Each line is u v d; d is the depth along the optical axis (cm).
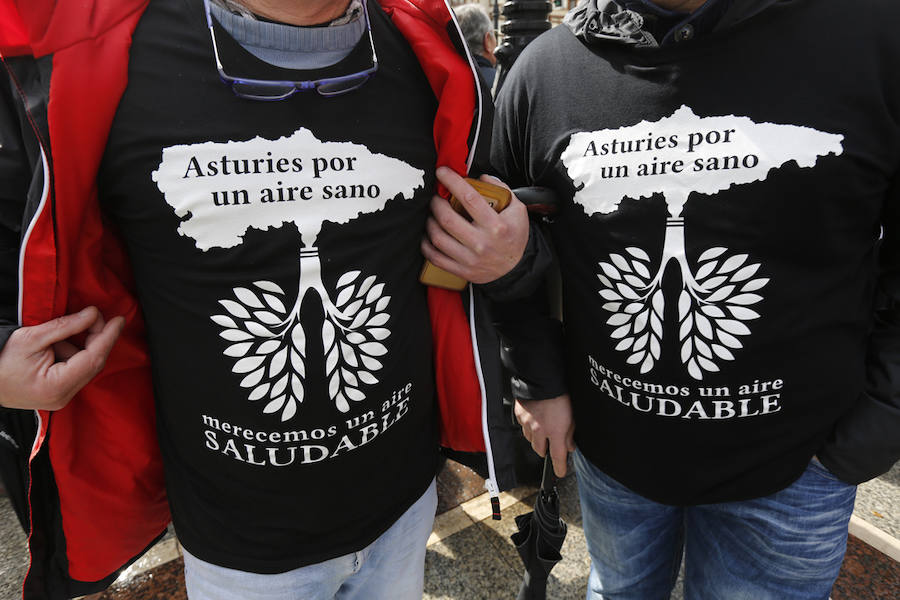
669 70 102
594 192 110
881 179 99
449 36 104
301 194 89
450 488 254
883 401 109
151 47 83
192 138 84
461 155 109
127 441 111
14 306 90
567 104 113
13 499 108
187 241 87
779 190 98
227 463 98
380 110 97
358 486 106
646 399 115
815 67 95
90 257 94
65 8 78
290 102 88
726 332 106
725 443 112
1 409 101
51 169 81
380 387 102
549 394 137
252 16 84
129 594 204
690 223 103
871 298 114
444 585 208
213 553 103
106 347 95
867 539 220
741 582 126
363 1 94
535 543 171
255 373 93
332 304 94
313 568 107
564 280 125
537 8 250
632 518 136
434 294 123
